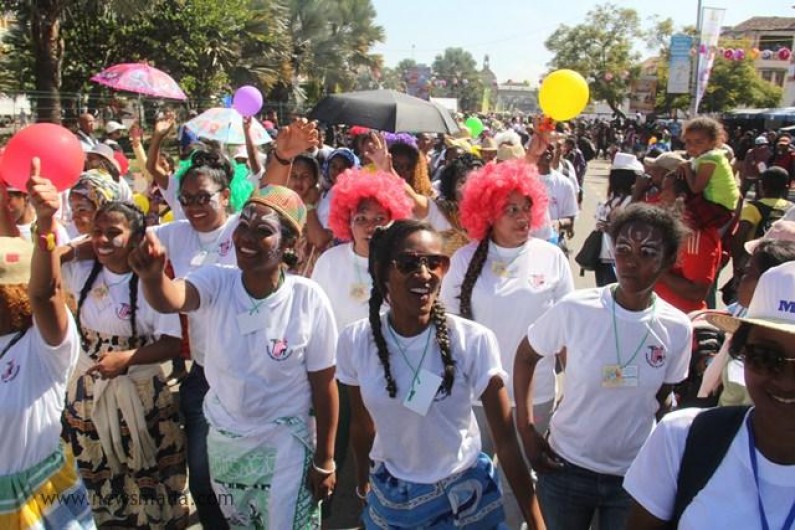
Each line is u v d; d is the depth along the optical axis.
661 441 1.87
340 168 6.63
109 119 19.62
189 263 4.07
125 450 3.51
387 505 2.61
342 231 4.06
